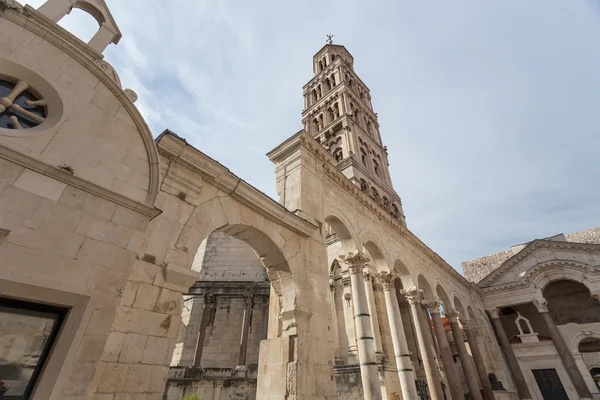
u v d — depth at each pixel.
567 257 37.34
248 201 11.52
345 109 37.28
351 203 20.31
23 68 6.68
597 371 33.38
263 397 10.92
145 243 8.13
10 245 5.31
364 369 14.75
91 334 5.86
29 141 6.14
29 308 5.55
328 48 51.75
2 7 6.72
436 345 32.94
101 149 7.20
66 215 6.14
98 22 9.76
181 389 21.78
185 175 9.92
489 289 40.56
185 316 27.33
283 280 12.64
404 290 23.58
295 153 17.23
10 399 4.97
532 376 35.00
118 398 6.30
